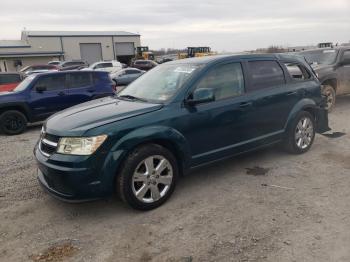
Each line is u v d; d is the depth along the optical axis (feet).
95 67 108.47
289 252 10.89
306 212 13.32
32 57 186.91
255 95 17.33
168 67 17.78
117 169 13.23
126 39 212.23
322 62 34.86
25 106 31.30
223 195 15.15
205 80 15.79
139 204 13.73
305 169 17.81
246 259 10.66
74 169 12.62
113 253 11.35
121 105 15.34
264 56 18.52
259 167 18.30
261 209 13.74
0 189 17.03
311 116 20.24
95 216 13.84
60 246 11.89
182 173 15.21
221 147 16.31
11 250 11.80
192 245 11.54
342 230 11.96
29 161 21.63
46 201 15.44
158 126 14.03
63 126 13.57
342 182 16.03
